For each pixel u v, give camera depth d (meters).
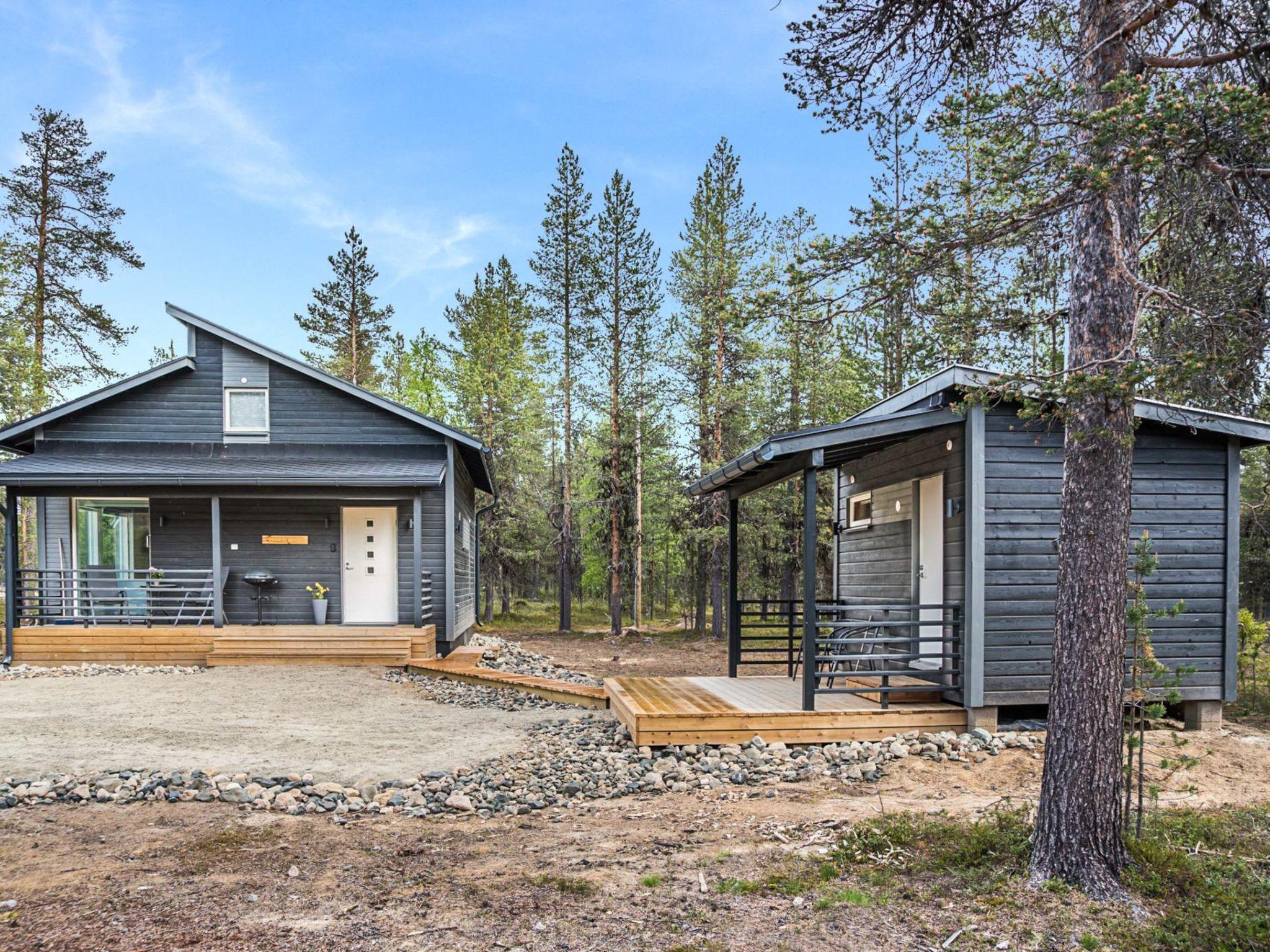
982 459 7.92
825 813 5.65
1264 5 3.93
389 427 14.55
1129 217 4.31
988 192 4.36
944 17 5.07
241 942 3.46
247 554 14.25
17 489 12.77
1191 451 8.39
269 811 5.68
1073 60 4.53
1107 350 4.29
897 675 8.00
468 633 18.20
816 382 21.16
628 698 8.51
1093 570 4.20
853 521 11.68
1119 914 3.72
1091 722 4.14
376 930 3.61
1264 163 4.01
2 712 8.99
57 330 19.45
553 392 24.64
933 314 5.02
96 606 13.45
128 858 4.56
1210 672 8.29
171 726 8.34
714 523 21.77
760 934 3.58
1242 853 4.76
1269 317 4.34
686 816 5.71
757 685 9.54
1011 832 4.74
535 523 27.88
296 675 11.98
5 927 3.58
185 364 14.06
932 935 3.55
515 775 6.81
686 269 21.19
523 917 3.77
